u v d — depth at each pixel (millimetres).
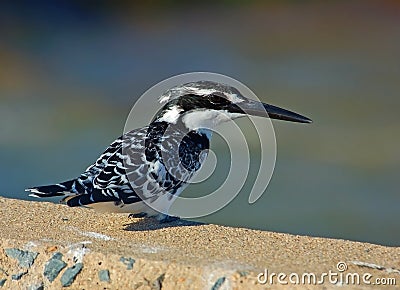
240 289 5750
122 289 6074
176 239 6844
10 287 6383
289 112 7945
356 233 13602
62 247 6398
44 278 6309
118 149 7324
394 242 13141
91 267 6227
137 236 6930
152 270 6043
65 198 7180
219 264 6008
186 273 5949
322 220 14211
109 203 7152
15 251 6453
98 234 6930
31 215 7504
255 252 6453
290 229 13484
